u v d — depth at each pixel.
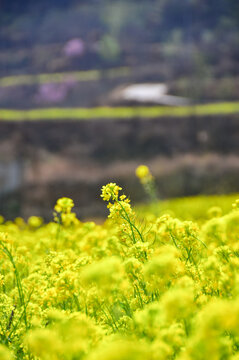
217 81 84.25
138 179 34.78
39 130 42.94
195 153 41.38
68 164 38.81
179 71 100.06
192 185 34.94
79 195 34.28
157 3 156.00
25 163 38.22
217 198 14.67
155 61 118.69
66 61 119.75
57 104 95.31
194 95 78.75
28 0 159.00
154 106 72.44
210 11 153.50
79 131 43.38
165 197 34.28
